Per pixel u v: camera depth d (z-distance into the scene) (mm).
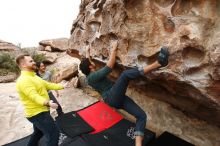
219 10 3008
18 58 3328
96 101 5984
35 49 14945
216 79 3041
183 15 3314
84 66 3666
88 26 5266
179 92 3953
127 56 4039
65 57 13141
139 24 3764
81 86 7027
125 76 3273
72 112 5125
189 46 3244
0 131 5188
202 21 3125
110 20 4246
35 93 3143
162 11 3486
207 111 3885
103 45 4605
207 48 3092
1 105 6469
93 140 4160
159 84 4246
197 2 3188
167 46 3461
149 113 4910
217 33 2988
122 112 5305
